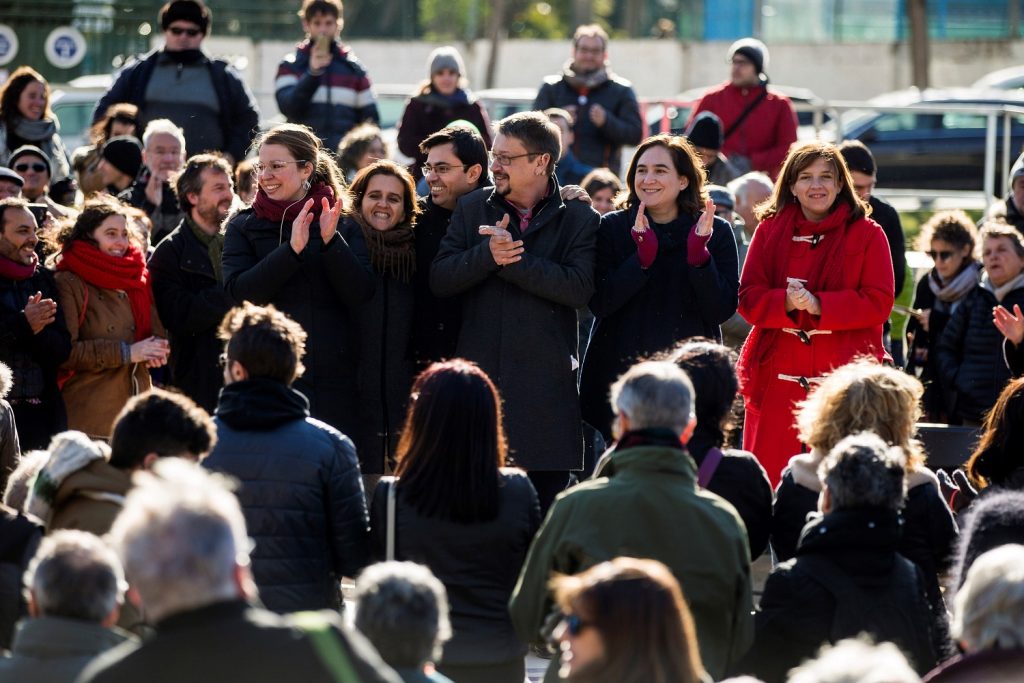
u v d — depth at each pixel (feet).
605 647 28.09
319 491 42.80
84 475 39.91
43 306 59.47
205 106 94.89
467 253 56.95
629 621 28.02
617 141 105.60
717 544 37.50
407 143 102.53
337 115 103.55
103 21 168.35
